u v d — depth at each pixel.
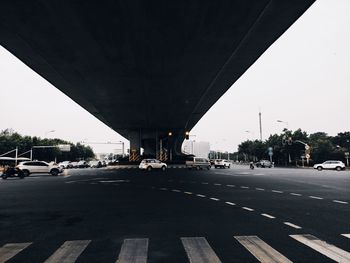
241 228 8.17
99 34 21.12
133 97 40.16
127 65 27.33
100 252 6.18
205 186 20.59
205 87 35.16
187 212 10.73
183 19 19.17
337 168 49.16
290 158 81.31
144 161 46.28
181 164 61.62
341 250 6.10
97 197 15.44
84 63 26.73
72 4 17.27
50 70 28.66
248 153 121.62
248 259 5.61
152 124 65.06
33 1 16.91
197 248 6.35
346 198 14.14
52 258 5.82
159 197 15.11
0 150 89.62
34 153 97.88
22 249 6.48
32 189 20.00
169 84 33.62
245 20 19.28
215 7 17.75
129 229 8.23
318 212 10.52
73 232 8.01
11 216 10.45
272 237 7.19
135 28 20.31
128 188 19.88
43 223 9.22
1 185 23.41
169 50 23.95
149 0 16.95
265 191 17.28
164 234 7.62
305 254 5.86
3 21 19.17
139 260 5.62
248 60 26.61
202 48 23.61
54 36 21.36
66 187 21.14
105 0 16.95
